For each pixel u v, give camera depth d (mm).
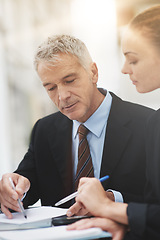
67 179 1400
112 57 3049
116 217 889
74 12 3205
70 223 956
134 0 2615
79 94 1265
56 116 1548
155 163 939
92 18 3104
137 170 1285
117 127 1354
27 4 3346
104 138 1386
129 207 886
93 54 3082
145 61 894
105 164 1316
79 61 1257
